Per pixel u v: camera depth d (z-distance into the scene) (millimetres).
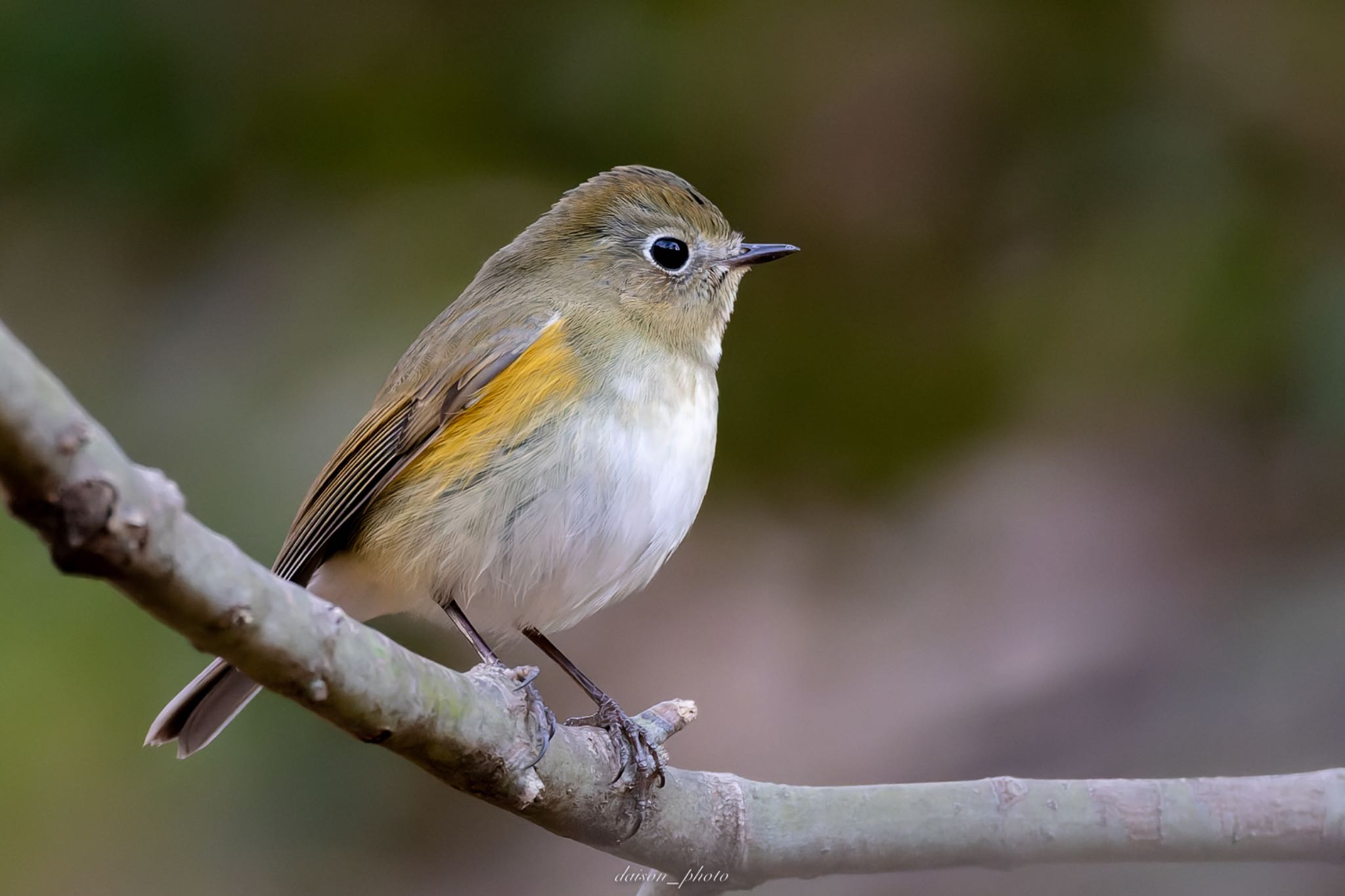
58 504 3859
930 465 11094
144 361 10773
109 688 9422
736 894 7957
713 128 11180
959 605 10445
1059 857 6422
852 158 11203
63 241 11008
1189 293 10305
